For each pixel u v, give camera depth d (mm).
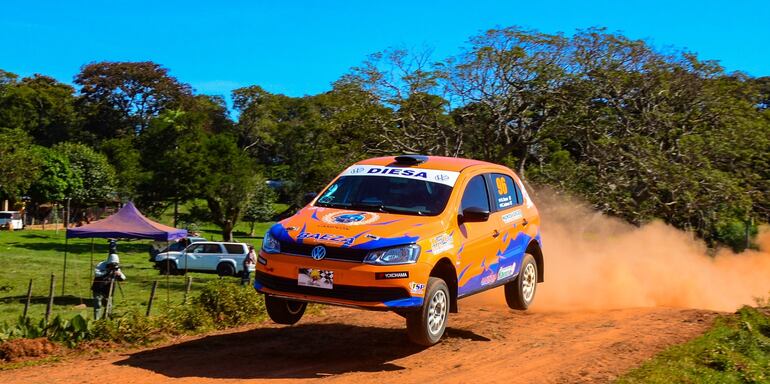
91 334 8281
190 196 50969
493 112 21891
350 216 7070
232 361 6887
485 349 7398
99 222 26141
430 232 6852
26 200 72125
